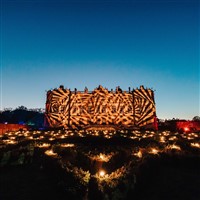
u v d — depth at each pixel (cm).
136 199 560
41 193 609
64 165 620
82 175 535
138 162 659
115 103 3097
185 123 3350
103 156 752
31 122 5331
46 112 3083
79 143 1352
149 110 3061
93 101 3103
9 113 5619
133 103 3095
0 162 858
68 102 3094
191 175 777
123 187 502
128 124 3034
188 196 591
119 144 1303
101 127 2992
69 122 3039
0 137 1772
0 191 629
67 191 535
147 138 1625
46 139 1573
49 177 737
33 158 1027
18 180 730
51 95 3120
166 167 881
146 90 3117
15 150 957
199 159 865
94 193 471
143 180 636
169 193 610
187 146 1080
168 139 1544
